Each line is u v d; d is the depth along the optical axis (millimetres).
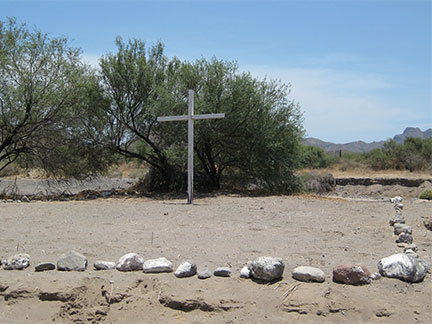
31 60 15578
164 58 18125
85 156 17406
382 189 26891
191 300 4691
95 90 16469
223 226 8562
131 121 17359
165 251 6406
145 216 9852
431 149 40406
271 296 4746
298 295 4723
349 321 4367
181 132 16062
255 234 7723
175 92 16469
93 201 13578
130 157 18016
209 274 5230
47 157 16484
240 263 5781
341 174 35500
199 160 18344
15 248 6613
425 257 6172
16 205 11781
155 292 4918
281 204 11977
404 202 14062
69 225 8625
